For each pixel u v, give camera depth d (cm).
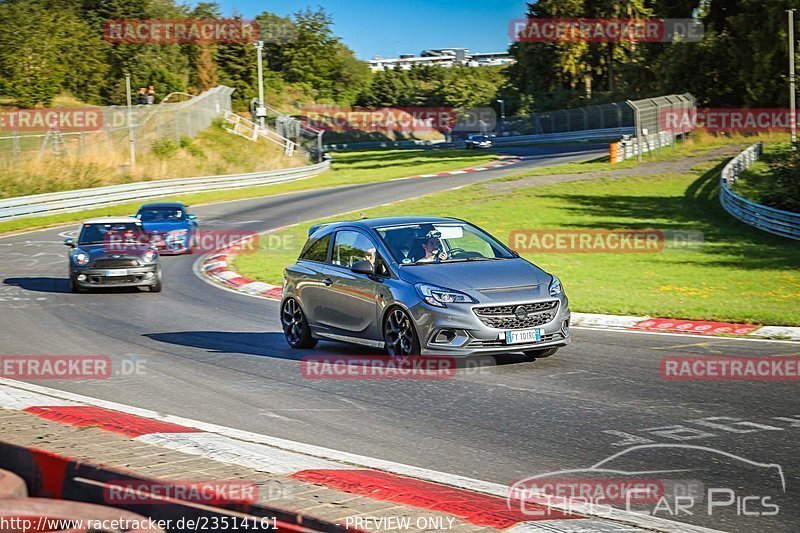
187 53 12475
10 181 5800
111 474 785
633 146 7794
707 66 9344
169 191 6269
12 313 2320
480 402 1235
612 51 14338
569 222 4694
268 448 970
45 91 9744
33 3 12075
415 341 1459
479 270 1516
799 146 5144
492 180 6756
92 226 2948
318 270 1692
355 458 952
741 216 4750
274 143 8931
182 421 1128
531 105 14812
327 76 17800
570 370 1448
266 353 1692
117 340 1873
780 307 2203
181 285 2970
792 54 7144
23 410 1128
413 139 16988
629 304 2245
